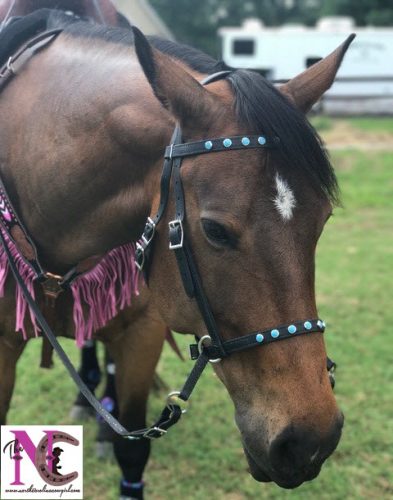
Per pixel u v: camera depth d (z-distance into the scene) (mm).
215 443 3109
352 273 5820
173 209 1557
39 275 2043
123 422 2420
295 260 1443
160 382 3518
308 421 1402
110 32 1963
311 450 1399
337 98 18703
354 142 14250
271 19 37812
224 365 1572
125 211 1771
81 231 1923
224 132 1500
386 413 3365
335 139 14617
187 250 1522
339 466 2920
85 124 1814
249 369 1513
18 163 2039
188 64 1790
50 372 3887
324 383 1451
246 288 1461
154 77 1504
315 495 2740
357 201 9188
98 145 1780
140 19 12391
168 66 1511
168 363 4000
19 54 2115
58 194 1898
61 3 2375
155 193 1661
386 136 14820
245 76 1544
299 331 1446
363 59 19172
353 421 3279
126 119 1706
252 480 2844
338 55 1646
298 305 1452
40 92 1999
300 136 1455
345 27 19484
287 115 1466
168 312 1663
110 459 3008
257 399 1493
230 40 19469
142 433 1752
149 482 2832
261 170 1449
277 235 1435
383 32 19031
